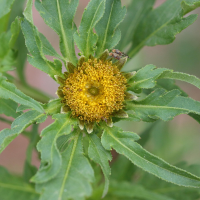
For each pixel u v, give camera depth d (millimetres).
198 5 314
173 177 292
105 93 308
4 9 324
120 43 356
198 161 420
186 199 347
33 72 510
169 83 328
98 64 310
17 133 290
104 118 306
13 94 295
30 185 330
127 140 298
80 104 306
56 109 306
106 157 298
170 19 329
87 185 284
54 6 306
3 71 334
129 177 362
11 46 332
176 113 300
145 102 306
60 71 307
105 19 310
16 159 493
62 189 282
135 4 359
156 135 388
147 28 336
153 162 293
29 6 294
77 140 302
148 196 335
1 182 324
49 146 289
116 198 344
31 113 296
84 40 307
